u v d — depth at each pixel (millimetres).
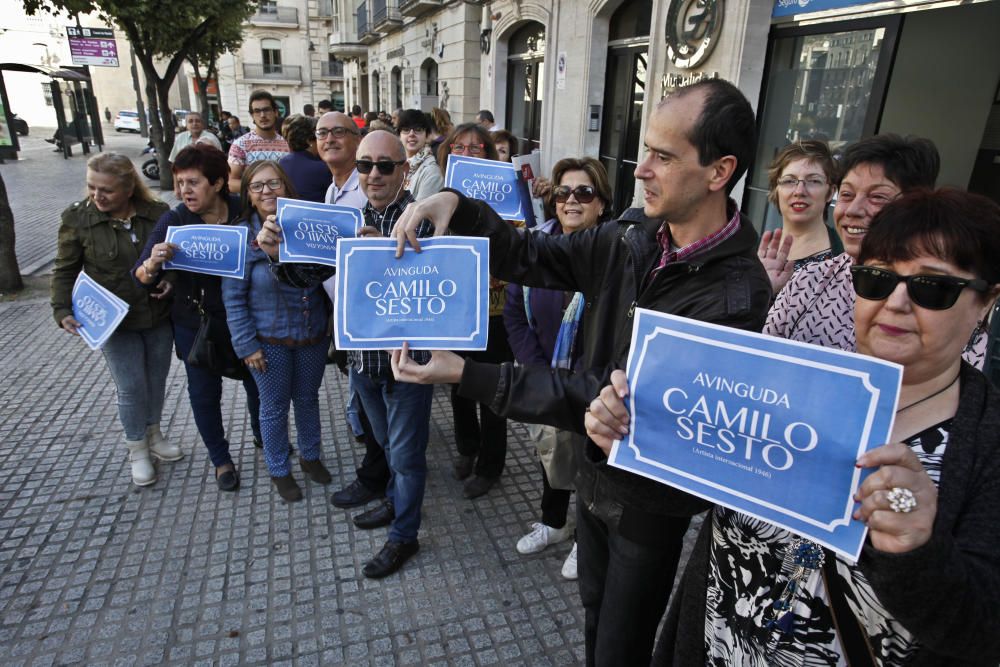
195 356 2979
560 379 1333
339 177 3781
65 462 3518
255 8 16203
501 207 3584
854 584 1057
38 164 18078
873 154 1798
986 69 4785
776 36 5141
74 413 4094
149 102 14180
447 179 3521
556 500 2809
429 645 2354
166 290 2926
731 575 1294
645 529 1454
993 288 916
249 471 3479
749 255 1300
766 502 1070
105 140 30500
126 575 2664
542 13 9016
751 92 5262
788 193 2252
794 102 5074
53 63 38281
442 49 13742
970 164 5055
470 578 2701
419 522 2760
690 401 1151
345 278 1521
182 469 3479
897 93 4730
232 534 2949
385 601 2561
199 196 2893
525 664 2285
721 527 1315
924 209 924
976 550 878
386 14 17812
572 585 2676
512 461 3654
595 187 2557
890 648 1030
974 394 987
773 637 1183
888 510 827
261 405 3092
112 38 18516
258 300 2893
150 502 3176
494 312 3203
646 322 1197
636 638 1579
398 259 1510
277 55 41188
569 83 8453
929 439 982
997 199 4875
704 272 1285
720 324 1226
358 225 2625
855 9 4340
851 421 991
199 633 2379
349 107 30094
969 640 861
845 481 991
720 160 1207
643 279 1410
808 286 1752
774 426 1063
